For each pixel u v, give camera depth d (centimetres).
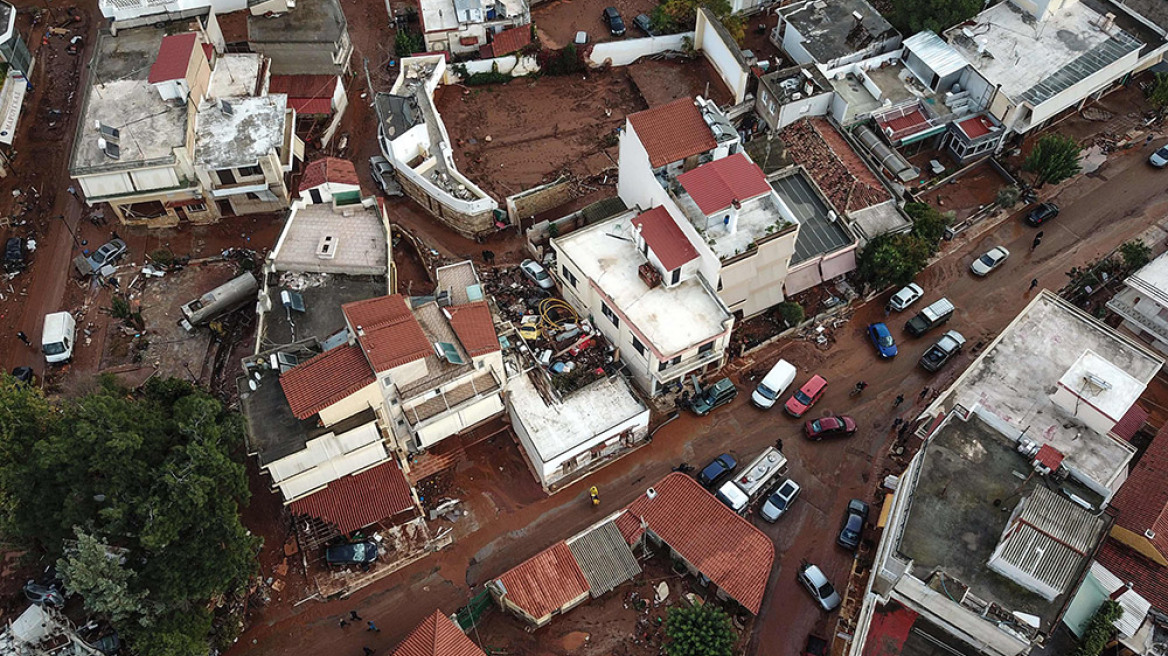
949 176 8325
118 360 7094
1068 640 5525
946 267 7856
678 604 6084
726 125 7200
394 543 6341
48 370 7031
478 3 8969
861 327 7494
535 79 9219
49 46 9338
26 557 5903
